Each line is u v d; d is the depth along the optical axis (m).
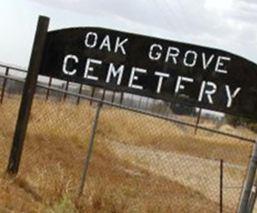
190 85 9.72
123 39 10.21
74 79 10.52
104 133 18.81
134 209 9.59
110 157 16.38
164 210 10.86
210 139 23.48
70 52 10.52
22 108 10.21
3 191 8.80
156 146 20.09
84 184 10.53
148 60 10.02
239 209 8.62
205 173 17.92
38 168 11.55
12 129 15.18
